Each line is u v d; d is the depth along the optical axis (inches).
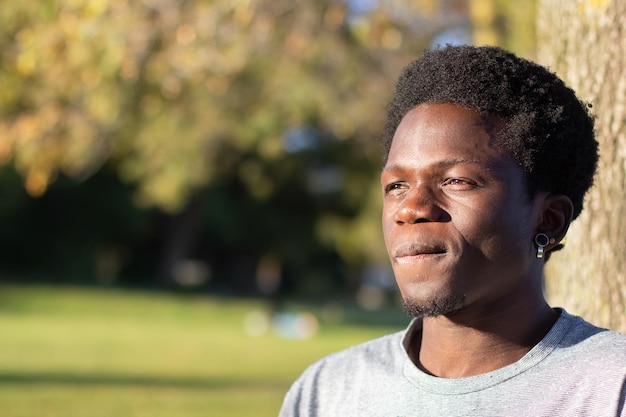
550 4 158.2
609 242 138.6
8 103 366.0
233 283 2044.8
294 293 2047.2
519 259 93.6
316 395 102.2
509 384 90.5
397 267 94.5
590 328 93.6
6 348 693.3
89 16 322.3
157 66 381.1
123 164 970.1
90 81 351.3
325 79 513.0
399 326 1195.3
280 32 422.9
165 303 1219.2
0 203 1406.3
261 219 1833.2
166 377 548.4
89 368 582.9
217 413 397.4
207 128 552.7
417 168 94.2
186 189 903.1
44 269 1572.3
